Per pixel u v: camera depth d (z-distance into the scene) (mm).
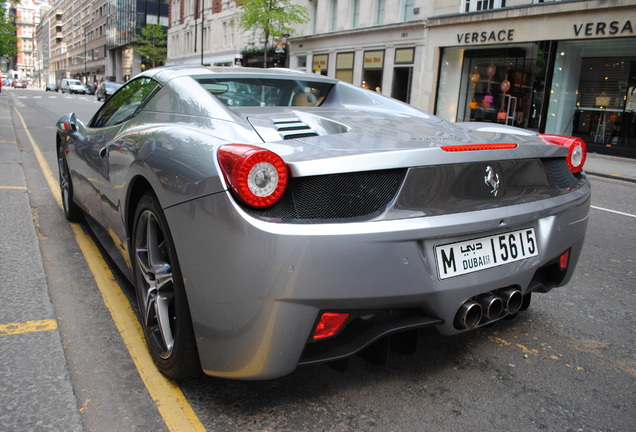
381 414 1991
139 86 3076
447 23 20188
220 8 39000
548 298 3322
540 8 16859
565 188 2414
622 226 5695
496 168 2086
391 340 2104
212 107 2273
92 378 2160
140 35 66375
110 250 3361
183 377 2084
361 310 1794
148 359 2322
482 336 2717
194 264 1797
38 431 1791
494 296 2076
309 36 27891
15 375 2127
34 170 7113
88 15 104750
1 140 10055
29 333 2484
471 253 2002
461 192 1975
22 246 3727
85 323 2664
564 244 2355
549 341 2693
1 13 40562
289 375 2256
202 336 1837
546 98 17234
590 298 3352
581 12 15875
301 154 1761
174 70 2854
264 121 2178
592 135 16109
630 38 14922
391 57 23094
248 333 1702
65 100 39875
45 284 3076
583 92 16266
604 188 9297
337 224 1694
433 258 1895
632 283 3693
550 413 2049
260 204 1628
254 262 1632
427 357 2461
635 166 13453
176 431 1841
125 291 3082
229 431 1851
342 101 3148
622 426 1982
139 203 2242
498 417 2006
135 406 1979
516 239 2158
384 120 2518
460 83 20453
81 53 113500
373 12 24078
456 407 2059
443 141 2062
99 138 3186
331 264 1669
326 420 1938
